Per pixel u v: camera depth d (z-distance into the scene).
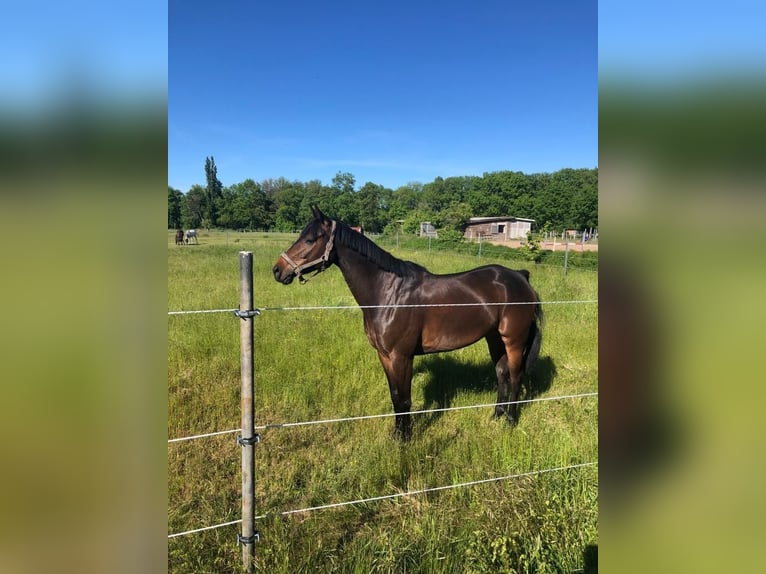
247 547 2.19
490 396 4.50
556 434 3.58
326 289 9.41
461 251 24.30
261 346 5.56
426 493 2.86
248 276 2.04
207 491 2.94
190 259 15.34
